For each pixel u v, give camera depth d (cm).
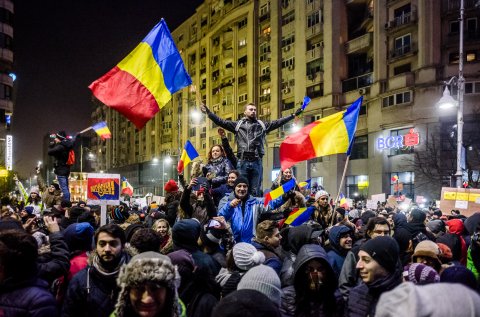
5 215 699
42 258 414
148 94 601
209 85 6994
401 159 3759
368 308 329
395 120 3794
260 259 391
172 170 7800
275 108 5344
